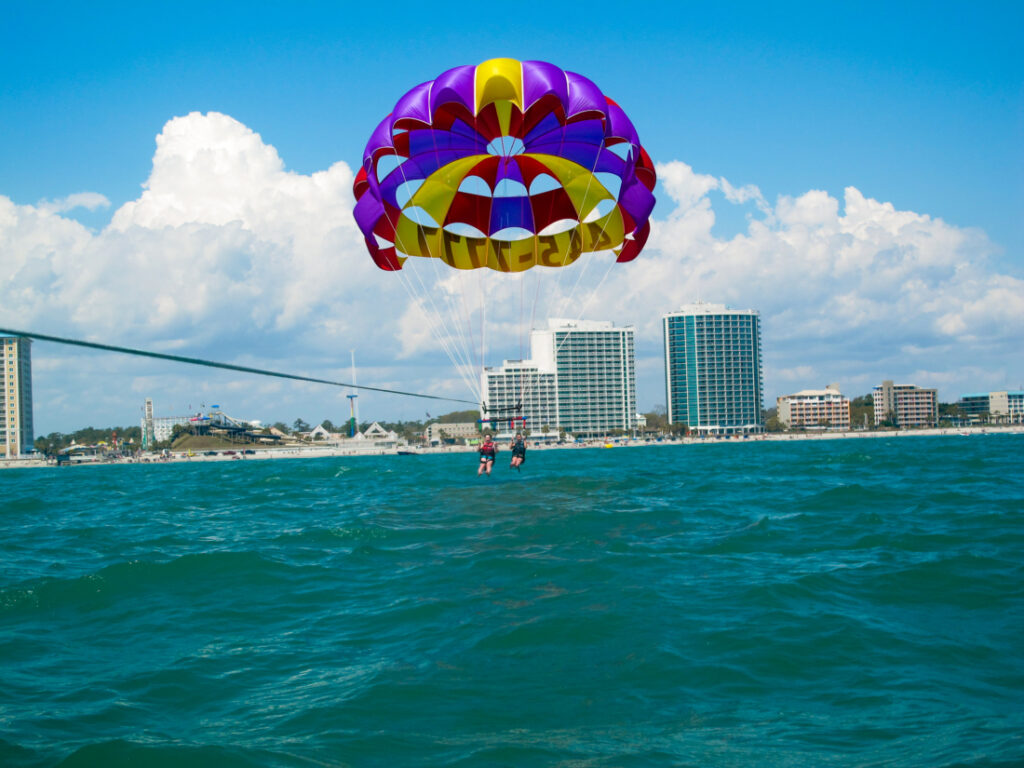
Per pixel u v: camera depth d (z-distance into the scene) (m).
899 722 8.27
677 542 17.64
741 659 10.10
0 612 13.29
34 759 7.76
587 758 7.62
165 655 10.96
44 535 23.77
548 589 13.46
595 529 19.50
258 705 9.12
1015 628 11.17
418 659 10.41
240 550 17.81
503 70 22.59
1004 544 16.56
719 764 7.45
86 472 94.50
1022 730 7.95
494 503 26.06
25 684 9.90
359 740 8.10
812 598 12.70
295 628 12.06
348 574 15.46
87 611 13.32
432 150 24.97
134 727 8.58
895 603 12.45
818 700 8.91
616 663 10.05
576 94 23.23
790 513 22.48
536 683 9.51
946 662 9.94
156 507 32.44
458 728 8.37
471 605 12.70
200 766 7.55
